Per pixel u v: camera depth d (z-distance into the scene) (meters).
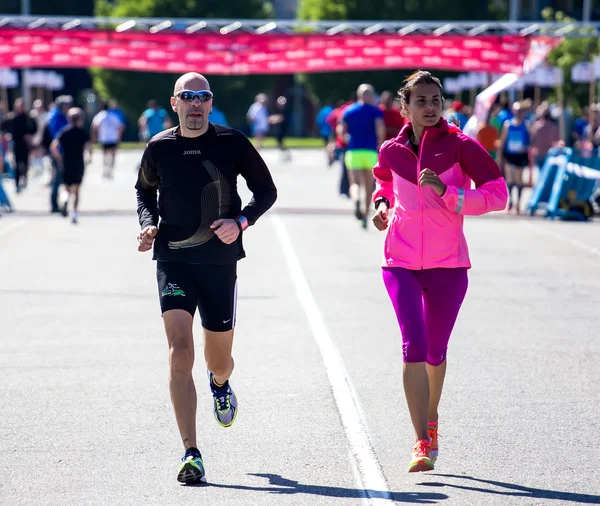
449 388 20.31
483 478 15.13
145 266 36.94
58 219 54.12
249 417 18.34
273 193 16.00
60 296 30.69
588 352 23.58
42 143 58.03
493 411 18.70
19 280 33.72
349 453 16.31
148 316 27.64
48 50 67.94
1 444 16.80
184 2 172.12
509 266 37.31
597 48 76.69
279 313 27.95
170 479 15.15
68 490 14.64
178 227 15.50
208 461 16.00
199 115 15.37
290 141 191.38
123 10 173.00
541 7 147.75
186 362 15.21
